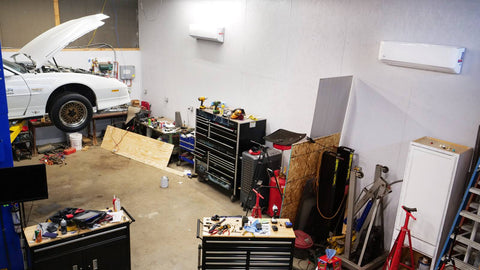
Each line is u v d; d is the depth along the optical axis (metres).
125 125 7.93
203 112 6.14
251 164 5.36
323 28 4.88
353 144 4.84
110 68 8.01
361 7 4.45
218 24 6.37
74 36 5.16
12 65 5.32
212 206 5.65
